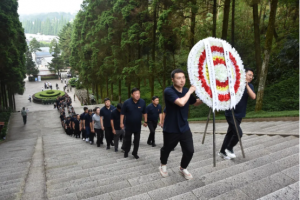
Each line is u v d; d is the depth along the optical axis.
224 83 3.65
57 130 22.12
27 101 49.06
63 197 3.58
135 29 19.33
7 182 5.04
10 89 34.75
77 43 38.31
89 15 31.27
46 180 4.96
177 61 18.08
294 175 3.17
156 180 3.67
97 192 3.66
